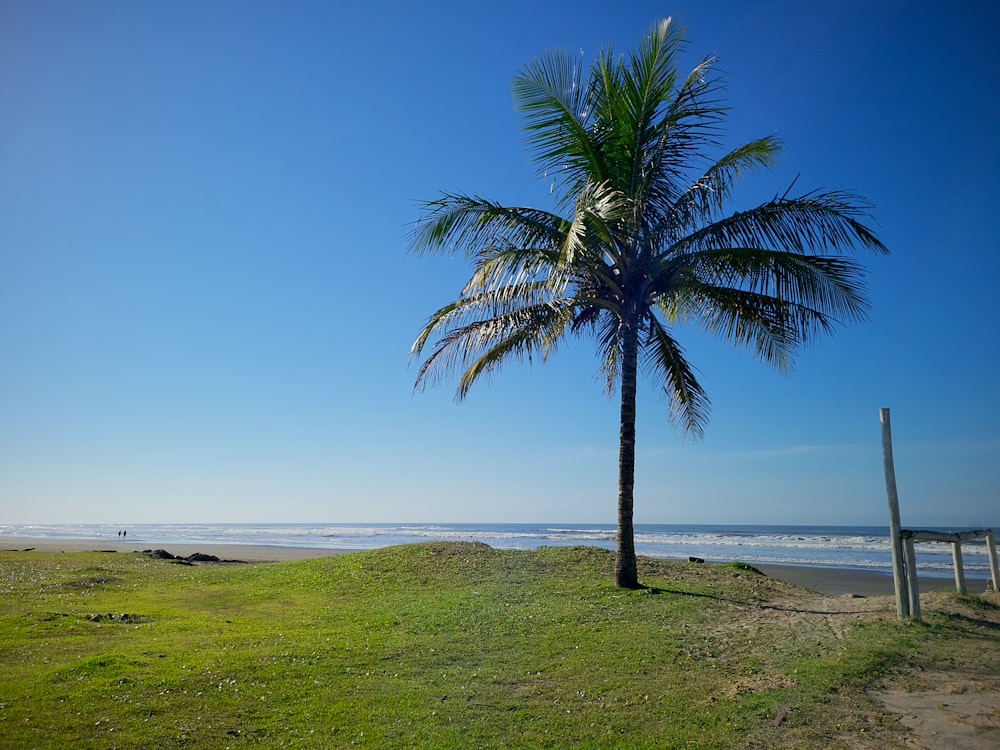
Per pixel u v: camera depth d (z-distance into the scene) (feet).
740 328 45.34
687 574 49.73
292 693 23.40
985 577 83.51
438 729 20.48
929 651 26.50
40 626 32.45
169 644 29.89
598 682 24.70
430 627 34.50
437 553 57.26
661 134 42.60
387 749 19.04
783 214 40.27
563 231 42.14
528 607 38.60
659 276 43.19
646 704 22.15
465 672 26.25
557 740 19.62
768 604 39.75
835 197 39.24
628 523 43.57
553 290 39.78
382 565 54.85
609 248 42.11
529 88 41.32
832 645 28.02
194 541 195.31
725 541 190.90
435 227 42.91
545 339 45.11
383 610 39.70
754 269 40.57
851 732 18.86
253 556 120.47
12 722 19.75
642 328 44.80
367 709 22.12
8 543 167.02
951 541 36.55
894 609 34.65
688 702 22.13
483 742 19.56
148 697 22.35
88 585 48.14
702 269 42.22
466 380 48.57
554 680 25.13
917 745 17.83
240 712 21.50
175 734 19.53
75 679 23.86
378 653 28.99
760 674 24.64
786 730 19.29
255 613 39.81
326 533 289.53
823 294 39.99
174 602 43.70
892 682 22.97
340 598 44.86
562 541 196.03
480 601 40.91
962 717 19.53
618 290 43.65
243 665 26.27
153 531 353.92
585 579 47.01
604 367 53.98
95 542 180.14
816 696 21.71
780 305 42.39
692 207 44.06
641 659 27.37
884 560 111.86
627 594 41.11
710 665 26.21
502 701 22.93
